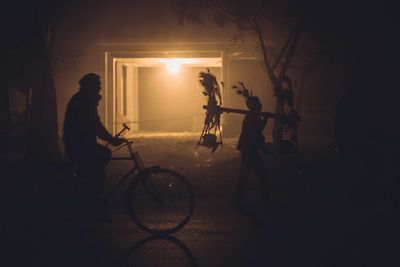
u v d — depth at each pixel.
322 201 10.71
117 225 8.66
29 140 17.11
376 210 9.70
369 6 20.80
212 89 12.40
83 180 8.43
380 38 21.44
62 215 9.07
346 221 8.80
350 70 25.84
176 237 7.83
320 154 18.81
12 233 8.10
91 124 8.03
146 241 7.59
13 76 21.50
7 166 9.05
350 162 14.45
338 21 20.89
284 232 8.08
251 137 9.84
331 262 6.45
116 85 29.66
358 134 10.02
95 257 6.74
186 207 9.56
